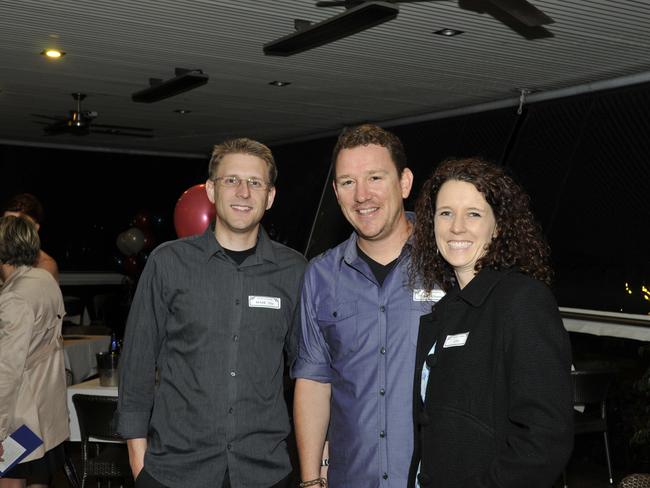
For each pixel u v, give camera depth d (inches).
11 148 435.2
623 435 222.2
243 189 91.1
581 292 256.8
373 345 82.1
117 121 367.2
